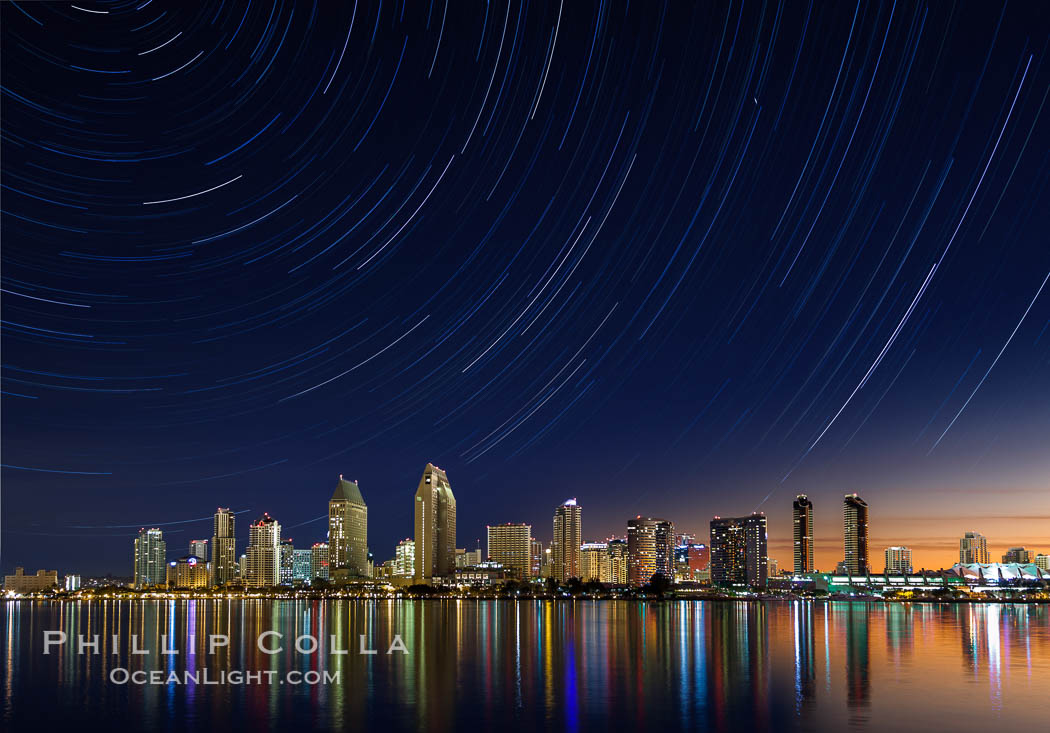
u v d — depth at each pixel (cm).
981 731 5612
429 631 16538
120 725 6103
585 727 5859
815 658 10369
